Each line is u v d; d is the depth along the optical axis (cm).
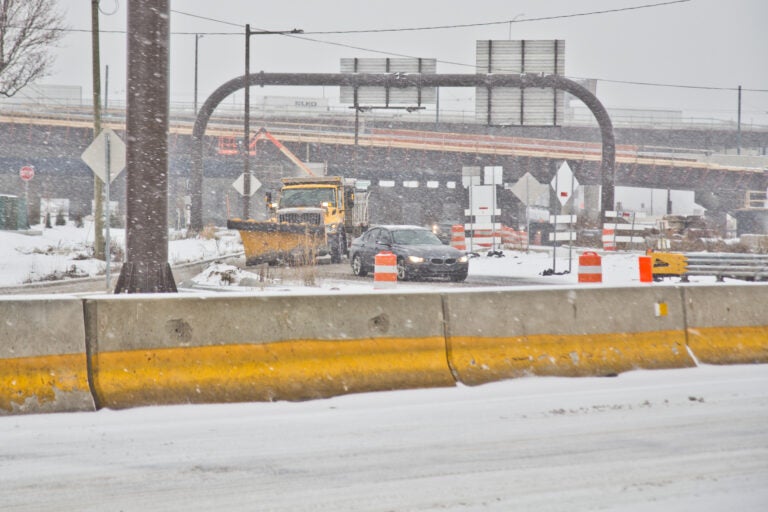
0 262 8225
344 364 2850
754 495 1842
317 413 2603
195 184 13888
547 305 3166
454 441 2292
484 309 3070
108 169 5516
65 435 2323
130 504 1772
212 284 6669
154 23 4116
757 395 2903
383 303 2934
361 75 13875
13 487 1883
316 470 2019
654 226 15738
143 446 2223
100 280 7444
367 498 1812
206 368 2702
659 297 3372
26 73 9494
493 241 10981
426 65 14100
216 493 1845
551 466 2062
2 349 2550
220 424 2458
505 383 3022
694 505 1773
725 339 3466
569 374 3131
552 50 13512
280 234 8212
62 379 2570
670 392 2942
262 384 2734
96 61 8838
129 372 2633
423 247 7356
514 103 13650
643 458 2139
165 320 2686
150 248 4147
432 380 2942
